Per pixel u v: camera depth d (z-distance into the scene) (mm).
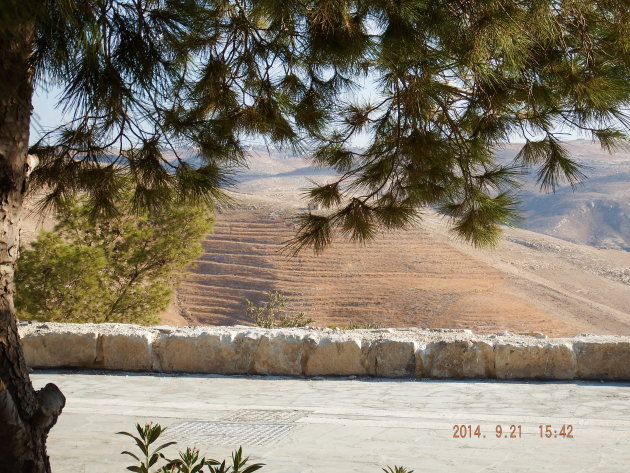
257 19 3779
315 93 4098
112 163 3742
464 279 133500
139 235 20828
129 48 3029
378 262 138125
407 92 3727
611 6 3234
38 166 3695
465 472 5125
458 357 8719
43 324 10125
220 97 3941
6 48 2367
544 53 3541
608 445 5785
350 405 7395
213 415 7016
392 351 8875
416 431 6320
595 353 8531
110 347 9430
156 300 21922
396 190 4215
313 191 4180
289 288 124250
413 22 3225
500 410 7082
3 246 2779
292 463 5395
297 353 9078
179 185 3793
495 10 3098
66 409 7254
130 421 6777
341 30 3299
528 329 108125
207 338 9273
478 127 3996
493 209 4016
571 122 3762
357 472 5152
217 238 144375
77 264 19969
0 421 2715
